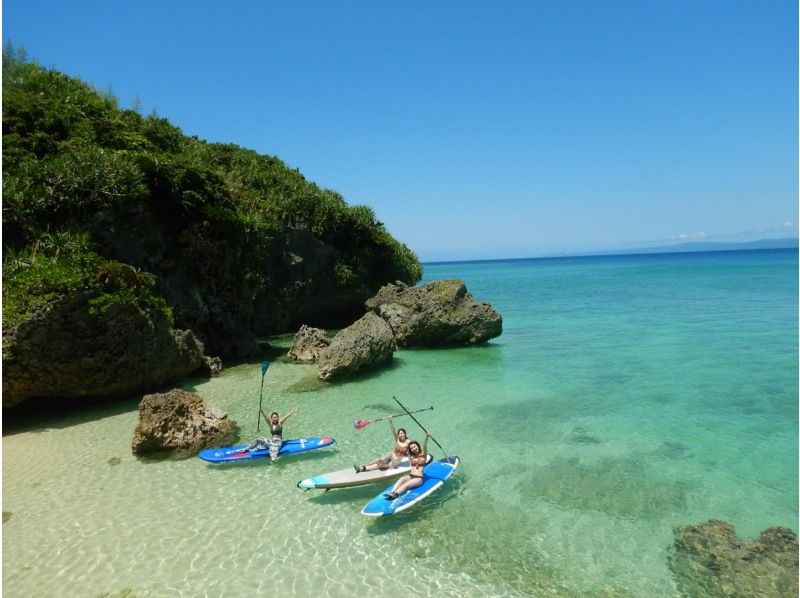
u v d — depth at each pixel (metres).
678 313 37.28
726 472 11.19
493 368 21.61
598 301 48.16
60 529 9.14
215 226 25.50
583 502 9.95
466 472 11.38
